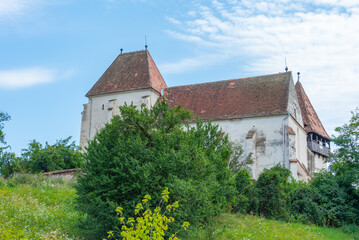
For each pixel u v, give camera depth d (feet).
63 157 113.19
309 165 145.48
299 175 118.42
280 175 80.28
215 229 55.11
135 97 140.26
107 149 49.21
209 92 139.23
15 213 53.21
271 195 74.49
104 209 45.50
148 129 52.47
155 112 54.08
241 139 123.95
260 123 123.34
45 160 110.73
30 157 114.73
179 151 48.60
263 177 76.28
